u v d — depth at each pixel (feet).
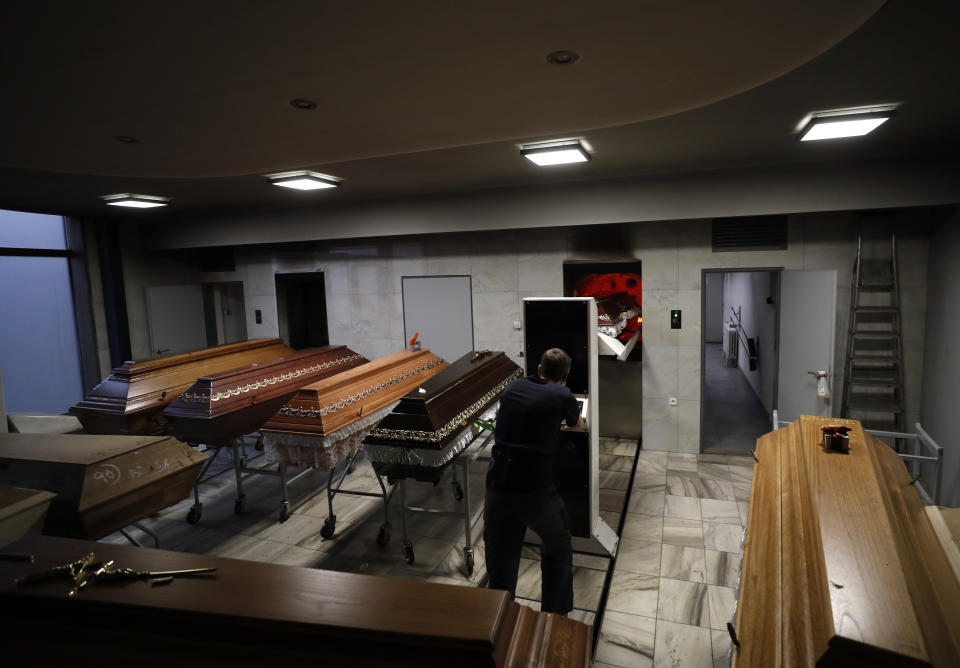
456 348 21.59
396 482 11.98
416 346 22.15
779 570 6.06
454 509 14.60
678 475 16.62
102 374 22.48
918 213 15.44
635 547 12.37
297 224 21.25
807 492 7.48
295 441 12.96
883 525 5.99
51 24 4.59
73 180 14.53
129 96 6.56
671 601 10.38
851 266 16.22
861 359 16.17
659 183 16.21
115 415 14.40
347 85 6.40
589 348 11.28
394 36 5.11
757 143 12.46
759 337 25.29
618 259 18.33
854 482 7.40
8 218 19.71
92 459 8.32
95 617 4.09
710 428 21.40
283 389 16.46
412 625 3.67
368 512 14.53
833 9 4.83
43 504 7.39
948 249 13.94
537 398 9.12
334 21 4.73
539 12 4.72
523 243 20.02
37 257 20.67
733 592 10.62
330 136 8.70
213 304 26.86
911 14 6.20
